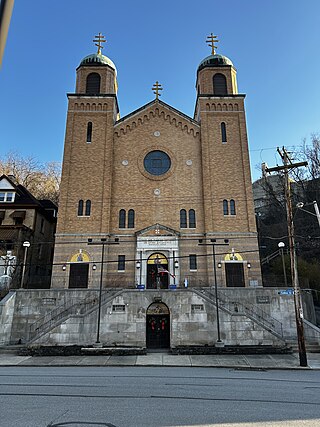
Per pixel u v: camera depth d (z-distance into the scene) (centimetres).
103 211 3256
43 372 1659
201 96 3644
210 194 3338
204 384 1309
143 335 2505
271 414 859
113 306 2547
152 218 3338
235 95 3644
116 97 3803
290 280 3372
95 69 3794
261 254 4803
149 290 2584
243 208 3297
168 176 3462
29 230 3488
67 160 3409
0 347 2491
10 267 3203
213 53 4019
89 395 1082
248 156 3456
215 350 2294
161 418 815
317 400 1026
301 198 5091
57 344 2417
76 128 3528
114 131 3594
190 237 3266
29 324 2767
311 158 5234
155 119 3650
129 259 3191
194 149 3556
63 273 3081
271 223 5553
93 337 2467
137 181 3450
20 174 6050
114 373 1620
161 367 1886
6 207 3628
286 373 1686
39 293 2836
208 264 3136
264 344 2420
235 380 1420
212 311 2520
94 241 3178
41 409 902
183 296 2561
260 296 2819
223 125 3588
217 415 846
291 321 2750
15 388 1199
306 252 4456
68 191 3319
